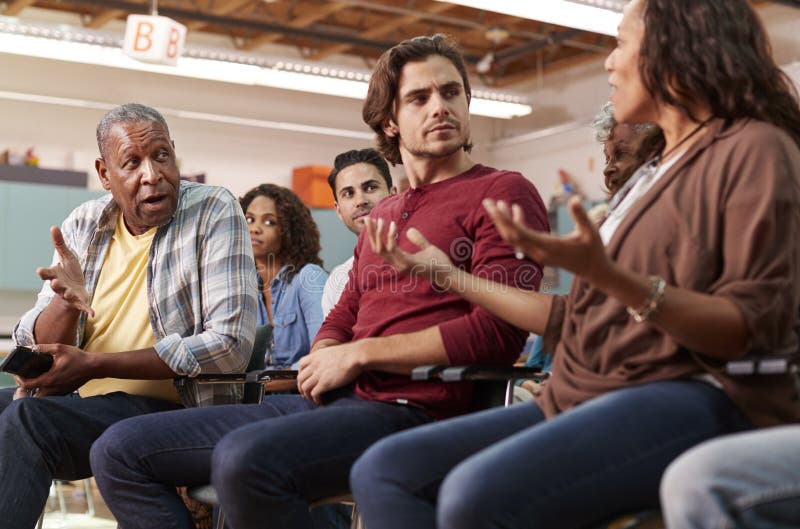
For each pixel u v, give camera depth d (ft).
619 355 4.84
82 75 32.58
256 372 7.25
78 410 7.51
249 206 11.56
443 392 6.31
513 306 5.84
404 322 6.57
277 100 35.94
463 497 4.20
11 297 30.81
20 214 29.19
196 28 33.55
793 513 3.43
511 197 6.51
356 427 6.03
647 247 4.81
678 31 4.96
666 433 4.43
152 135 8.10
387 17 33.40
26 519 7.17
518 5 20.33
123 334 8.29
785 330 4.47
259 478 5.69
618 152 6.27
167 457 6.76
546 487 4.26
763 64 4.95
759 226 4.43
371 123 7.33
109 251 8.50
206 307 8.11
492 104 31.68
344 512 10.36
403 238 6.76
